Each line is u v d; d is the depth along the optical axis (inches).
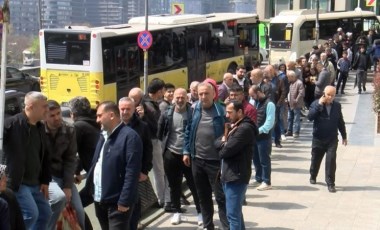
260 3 2908.5
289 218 462.0
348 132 844.6
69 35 1007.6
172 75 1194.0
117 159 321.1
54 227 348.5
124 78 1047.6
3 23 341.1
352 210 484.4
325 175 563.5
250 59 1488.7
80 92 1015.0
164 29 1160.2
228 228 397.7
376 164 648.4
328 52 1270.9
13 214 255.1
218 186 396.8
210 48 1331.2
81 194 357.1
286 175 602.9
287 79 793.6
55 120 352.2
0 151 318.3
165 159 437.4
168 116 435.2
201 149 397.4
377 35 1775.3
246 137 363.3
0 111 330.6
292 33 1818.4
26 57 1502.2
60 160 355.9
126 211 321.4
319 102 539.8
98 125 384.2
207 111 398.0
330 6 2704.2
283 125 805.2
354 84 1428.4
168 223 444.5
